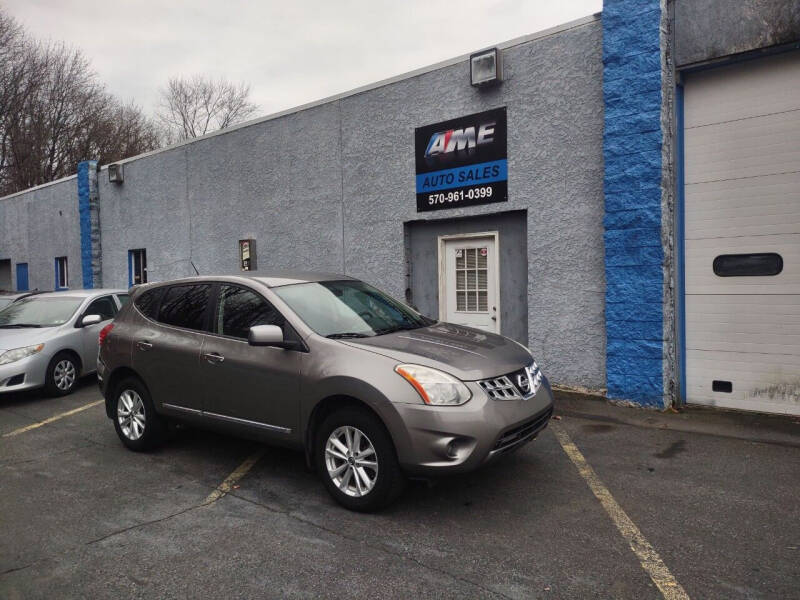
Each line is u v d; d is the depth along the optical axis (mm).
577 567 3268
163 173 12992
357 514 4066
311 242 10148
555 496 4266
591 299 7047
